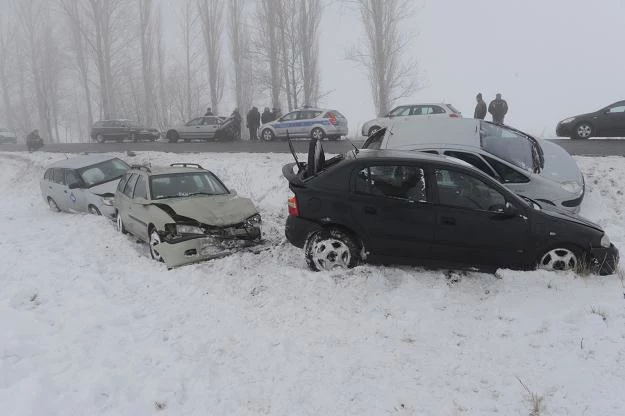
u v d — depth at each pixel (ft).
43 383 12.73
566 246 19.49
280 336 15.61
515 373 13.35
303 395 12.46
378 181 20.71
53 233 32.50
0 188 76.84
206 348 14.98
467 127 29.66
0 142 150.41
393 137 29.94
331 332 15.85
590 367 13.35
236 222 24.79
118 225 32.32
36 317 17.60
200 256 23.73
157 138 106.32
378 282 19.52
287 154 54.24
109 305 18.54
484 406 11.96
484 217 19.63
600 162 37.42
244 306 18.22
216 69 148.77
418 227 20.11
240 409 11.96
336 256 20.97
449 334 15.69
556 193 26.07
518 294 18.19
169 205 25.50
